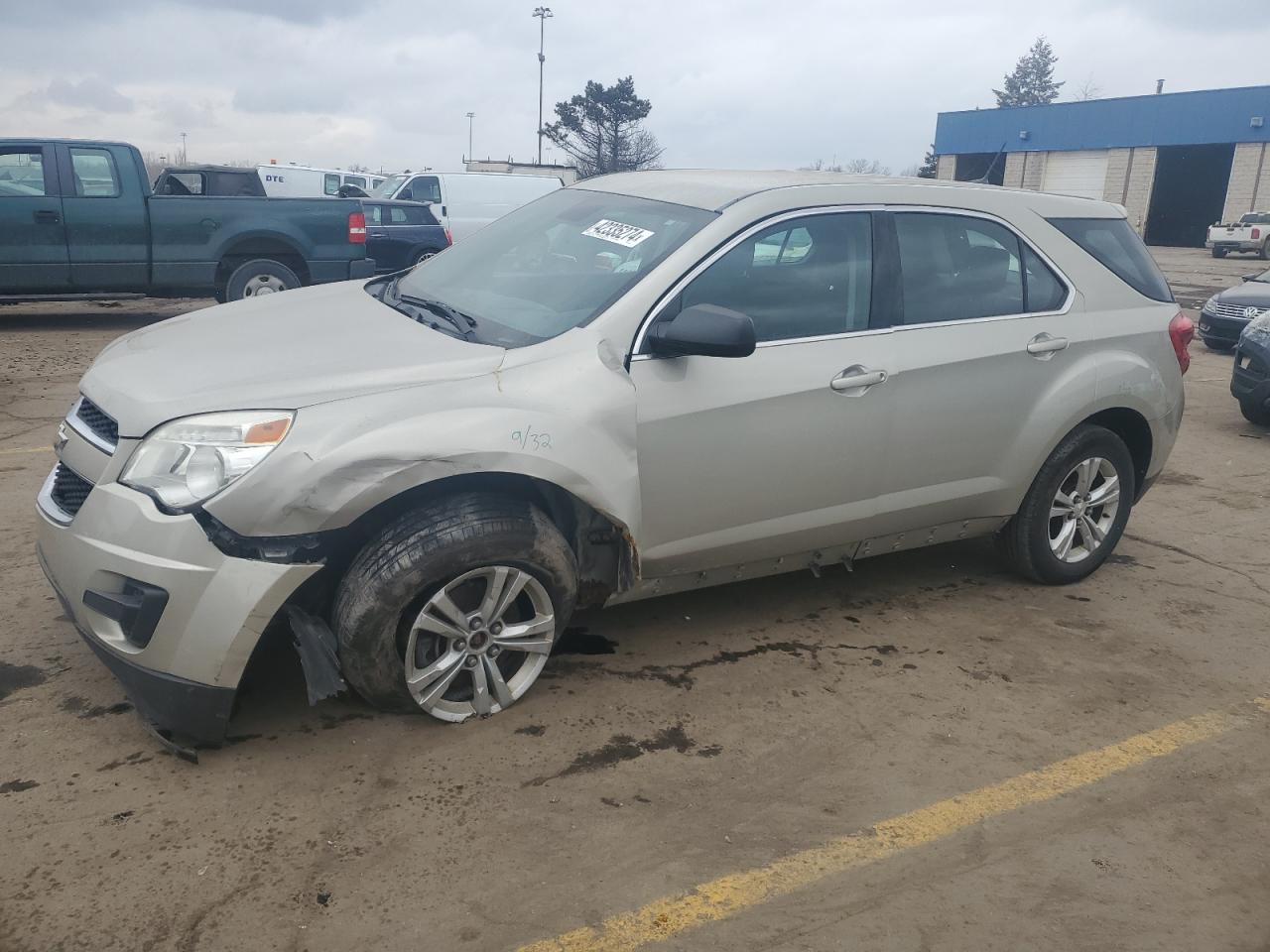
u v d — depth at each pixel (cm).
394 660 323
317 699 313
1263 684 409
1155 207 4519
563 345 343
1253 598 496
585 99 6638
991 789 329
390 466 301
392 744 333
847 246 402
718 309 337
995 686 396
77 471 322
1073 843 306
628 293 357
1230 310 1229
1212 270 2905
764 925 265
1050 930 269
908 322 413
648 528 362
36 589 432
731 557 391
